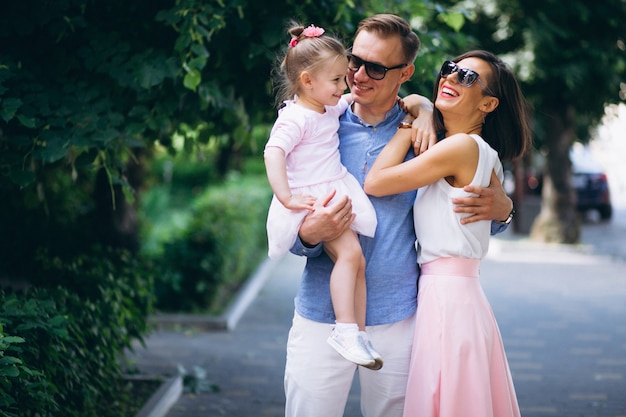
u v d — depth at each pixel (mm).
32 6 4836
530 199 18922
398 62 3342
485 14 12922
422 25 7160
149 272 6605
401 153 3420
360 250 3369
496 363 3434
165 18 4738
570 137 15039
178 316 8789
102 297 5383
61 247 6055
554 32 12797
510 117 3490
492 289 11148
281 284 11609
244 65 5273
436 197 3404
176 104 4984
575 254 14469
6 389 3559
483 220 3377
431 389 3340
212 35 5059
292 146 3346
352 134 3549
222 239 9906
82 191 9500
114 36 4977
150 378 6316
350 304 3289
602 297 10602
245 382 6723
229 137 6820
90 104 4836
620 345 8070
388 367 3469
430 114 3490
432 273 3418
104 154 4789
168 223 15500
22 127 4727
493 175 3434
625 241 16656
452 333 3338
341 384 3484
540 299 10445
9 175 4590
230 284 10883
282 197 3260
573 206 15242
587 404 6207
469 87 3324
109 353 5270
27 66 4926
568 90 13523
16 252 6957
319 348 3461
